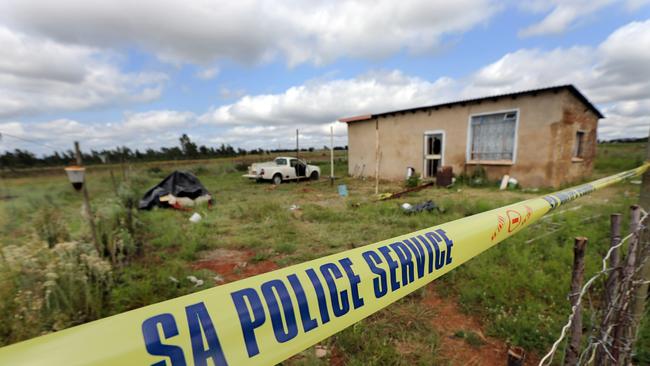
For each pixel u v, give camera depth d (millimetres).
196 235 4336
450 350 1886
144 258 3574
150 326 460
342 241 4086
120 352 420
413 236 950
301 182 12492
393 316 2254
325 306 662
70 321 1976
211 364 499
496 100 8875
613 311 1248
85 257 2498
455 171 10086
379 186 10586
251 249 3994
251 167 12977
